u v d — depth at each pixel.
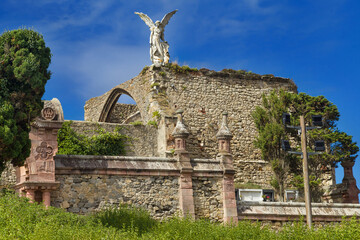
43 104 20.48
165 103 32.50
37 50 20.50
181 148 23.33
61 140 28.36
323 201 32.19
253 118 34.97
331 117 34.06
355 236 19.66
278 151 30.86
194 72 34.66
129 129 30.52
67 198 20.81
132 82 35.41
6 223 16.36
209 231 19.55
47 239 15.31
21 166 20.58
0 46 20.03
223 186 23.69
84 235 16.23
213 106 34.69
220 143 24.31
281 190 30.19
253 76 36.38
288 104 33.56
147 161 22.70
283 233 20.88
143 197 22.11
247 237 19.81
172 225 20.05
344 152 32.16
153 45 34.81
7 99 19.38
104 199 21.42
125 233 17.73
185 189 22.80
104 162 21.81
